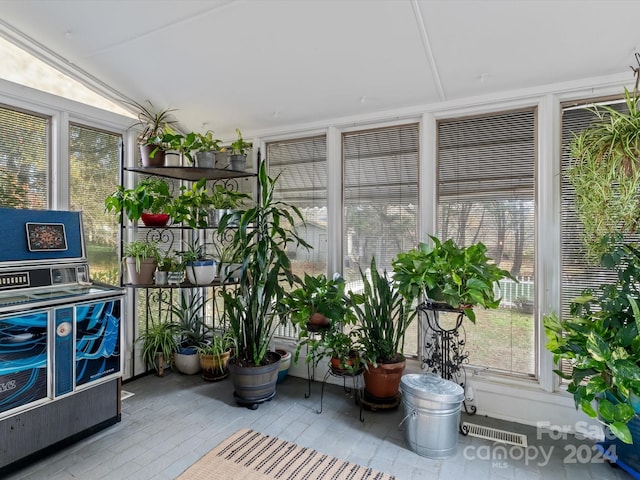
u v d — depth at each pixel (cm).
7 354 186
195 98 294
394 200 295
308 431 238
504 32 200
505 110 256
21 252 217
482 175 264
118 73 265
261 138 344
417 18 197
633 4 176
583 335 195
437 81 247
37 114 253
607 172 192
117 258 306
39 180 254
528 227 252
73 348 213
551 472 198
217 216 305
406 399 219
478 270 220
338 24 208
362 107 288
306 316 262
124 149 311
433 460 208
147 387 304
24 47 239
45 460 204
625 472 197
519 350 254
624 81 222
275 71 256
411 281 230
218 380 317
